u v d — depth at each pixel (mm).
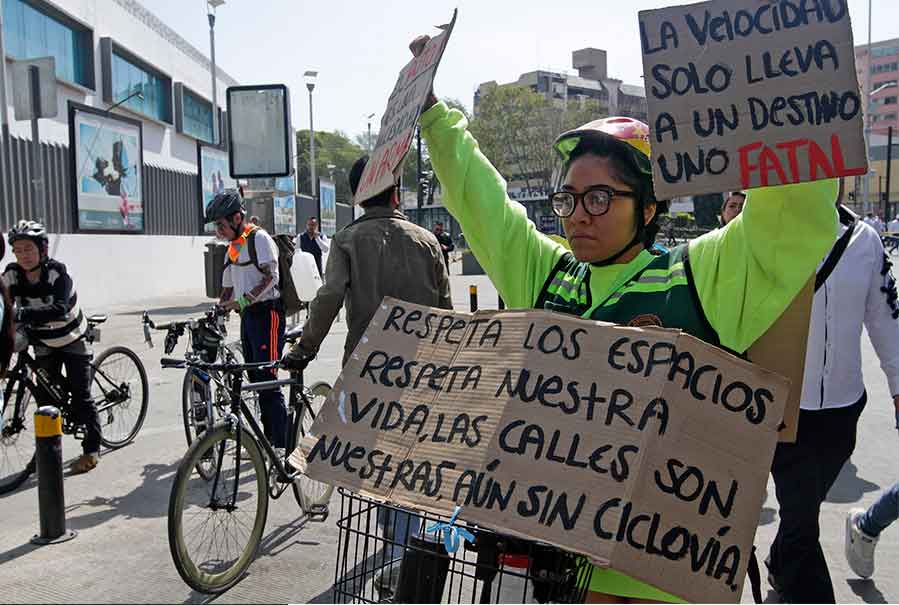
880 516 3611
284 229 24688
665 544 1635
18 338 5266
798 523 2871
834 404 2943
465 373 1959
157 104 23172
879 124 118750
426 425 1930
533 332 1921
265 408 4832
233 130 7566
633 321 2000
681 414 1717
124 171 18391
